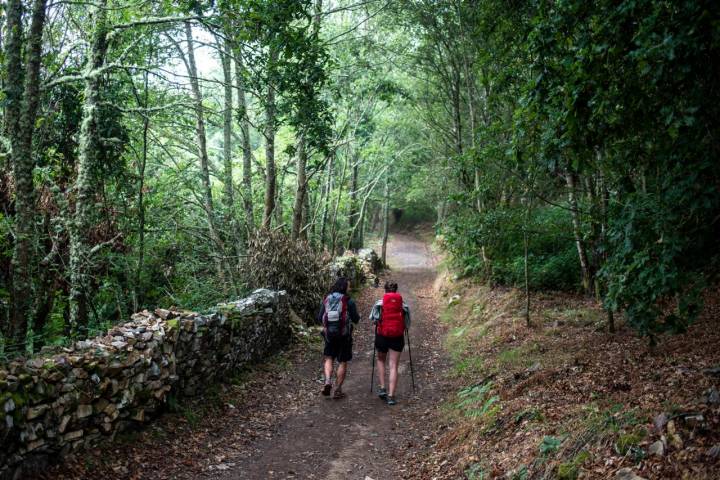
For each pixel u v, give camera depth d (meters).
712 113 4.16
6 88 6.19
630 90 4.34
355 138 21.19
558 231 10.03
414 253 38.38
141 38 9.58
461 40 13.58
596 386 5.24
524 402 5.42
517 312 10.79
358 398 7.62
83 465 4.32
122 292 9.69
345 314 7.65
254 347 8.56
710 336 5.76
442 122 19.50
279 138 20.64
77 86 9.38
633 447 3.46
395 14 15.12
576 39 5.00
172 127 12.15
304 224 21.28
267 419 6.54
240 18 7.69
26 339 6.50
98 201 9.04
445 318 14.17
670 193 4.52
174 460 4.96
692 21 3.46
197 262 11.61
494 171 9.78
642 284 4.64
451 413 6.46
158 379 5.48
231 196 13.50
